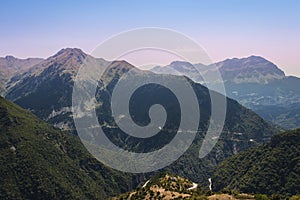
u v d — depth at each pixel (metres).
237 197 139.75
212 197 135.50
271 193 179.12
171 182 155.50
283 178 183.25
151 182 158.50
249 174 197.75
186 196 133.25
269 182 184.75
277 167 190.12
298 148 193.38
